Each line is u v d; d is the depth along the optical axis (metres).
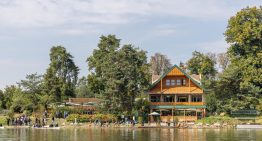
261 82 103.44
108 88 102.38
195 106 108.44
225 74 103.06
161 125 93.56
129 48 109.88
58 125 91.50
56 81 126.62
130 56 109.06
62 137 54.50
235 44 113.25
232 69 103.50
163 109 109.19
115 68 103.00
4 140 49.31
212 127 88.44
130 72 103.69
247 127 86.75
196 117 107.50
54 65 175.75
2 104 131.50
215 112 110.12
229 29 114.19
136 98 112.38
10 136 56.12
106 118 96.69
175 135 59.72
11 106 115.75
